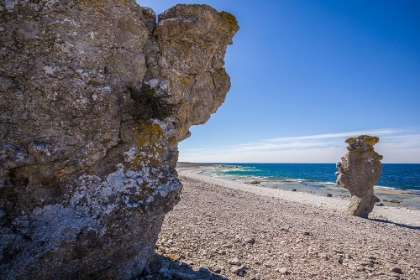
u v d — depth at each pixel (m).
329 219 14.13
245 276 5.14
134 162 3.81
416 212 21.00
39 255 2.97
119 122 3.78
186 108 4.90
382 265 6.82
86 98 3.50
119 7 3.81
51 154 3.26
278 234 8.80
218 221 9.80
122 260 3.68
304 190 38.62
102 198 3.51
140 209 3.61
